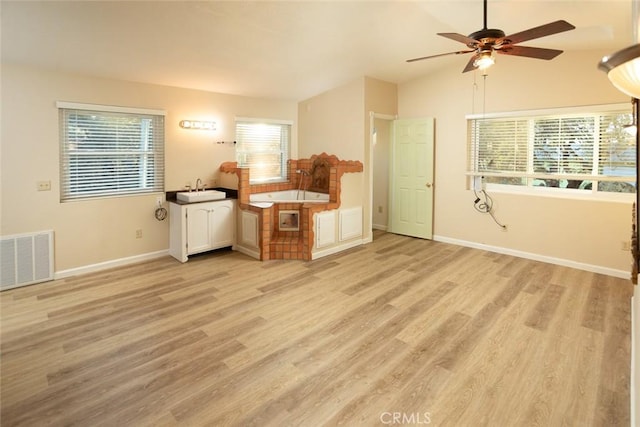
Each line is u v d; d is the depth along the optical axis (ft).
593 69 14.06
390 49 14.61
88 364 8.21
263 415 6.68
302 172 20.81
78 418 6.57
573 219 14.87
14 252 12.45
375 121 21.75
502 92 16.37
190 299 11.73
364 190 18.61
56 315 10.57
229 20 11.07
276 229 17.04
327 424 6.47
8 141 12.18
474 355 8.62
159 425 6.42
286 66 15.35
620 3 9.96
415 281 13.38
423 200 19.54
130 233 15.20
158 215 15.92
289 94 19.38
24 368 8.05
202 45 12.51
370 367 8.15
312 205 16.20
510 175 16.60
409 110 19.79
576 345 9.03
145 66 13.58
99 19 10.15
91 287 12.66
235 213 17.25
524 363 8.30
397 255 16.74
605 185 14.46
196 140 17.01
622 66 2.18
